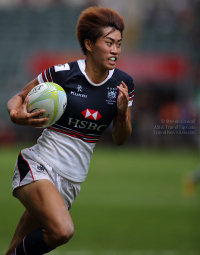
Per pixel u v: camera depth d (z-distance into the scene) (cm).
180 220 2648
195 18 9712
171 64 8081
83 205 3156
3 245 2002
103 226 2470
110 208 3039
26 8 10769
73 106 1380
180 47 9188
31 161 1362
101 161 6306
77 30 1416
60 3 10938
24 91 1421
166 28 9606
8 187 3909
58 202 1270
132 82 1472
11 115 1317
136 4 9556
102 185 4175
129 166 5731
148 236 2231
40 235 1257
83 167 1430
